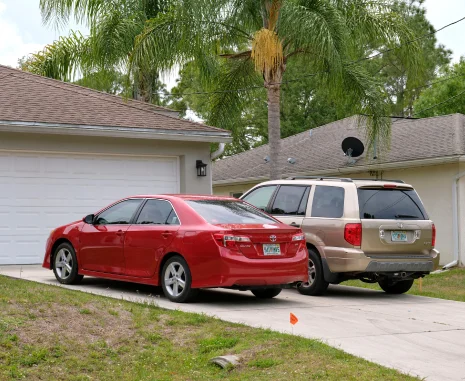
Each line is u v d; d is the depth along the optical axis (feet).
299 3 57.57
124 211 35.47
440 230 64.44
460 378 20.70
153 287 37.09
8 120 45.60
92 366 22.38
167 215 33.32
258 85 70.38
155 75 79.00
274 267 31.53
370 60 128.77
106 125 48.80
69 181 48.78
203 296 35.24
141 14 74.38
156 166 52.31
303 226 38.27
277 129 60.90
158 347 24.36
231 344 24.25
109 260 35.04
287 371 21.12
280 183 41.04
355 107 60.85
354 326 28.04
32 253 47.26
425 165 64.90
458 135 66.95
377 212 36.91
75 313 26.78
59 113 49.16
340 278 37.09
